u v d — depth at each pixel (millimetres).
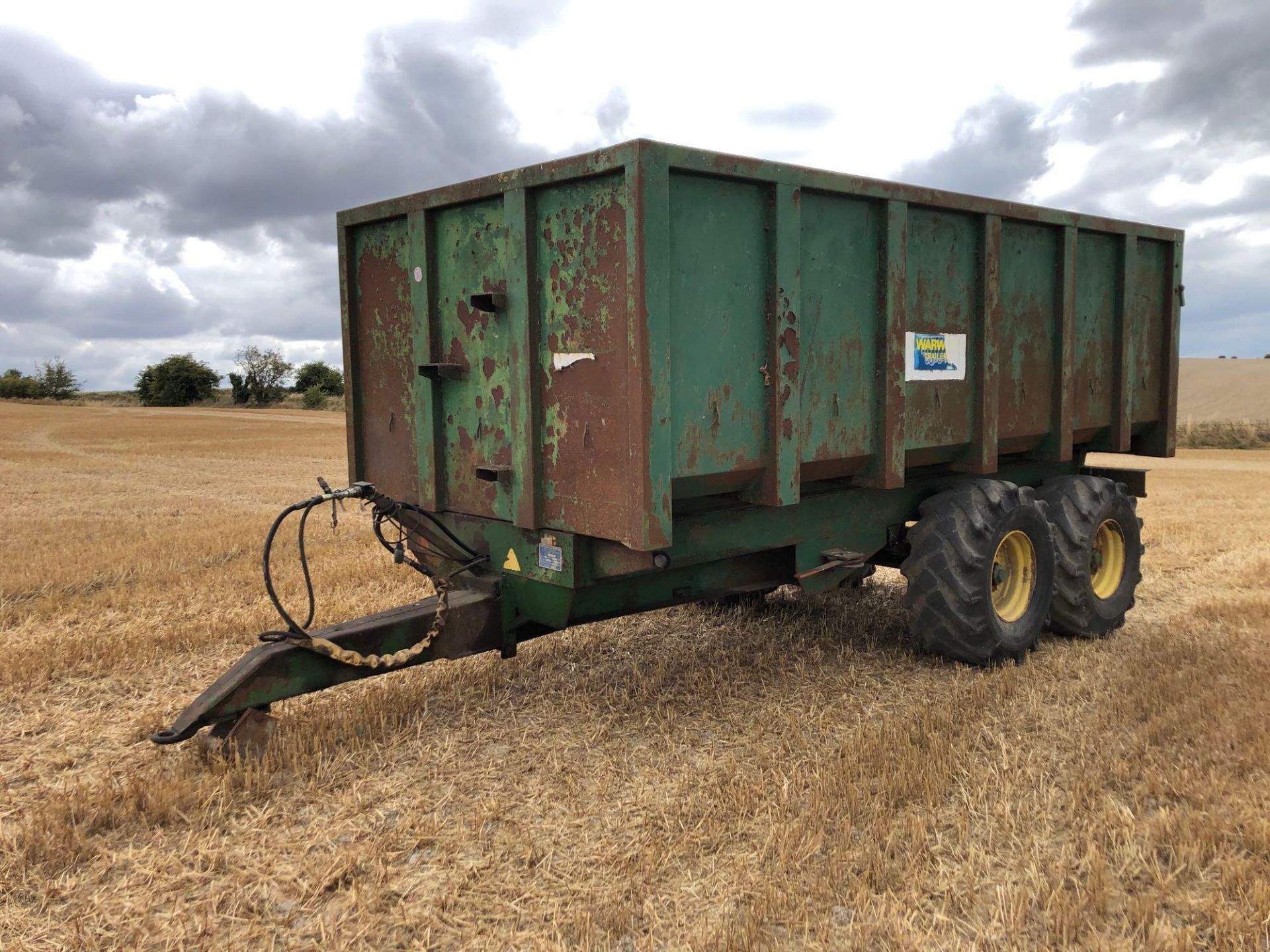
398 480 5367
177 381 99375
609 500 4039
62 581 8680
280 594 7898
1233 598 7770
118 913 3164
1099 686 5246
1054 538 6219
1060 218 6133
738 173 4133
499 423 4613
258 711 4281
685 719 4840
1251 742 4316
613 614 4840
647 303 3768
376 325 5391
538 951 2896
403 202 4945
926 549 5523
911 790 3871
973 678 5484
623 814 3777
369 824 3723
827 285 4770
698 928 2994
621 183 3811
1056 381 6367
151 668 5871
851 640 6383
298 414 68125
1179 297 7449
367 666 4457
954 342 5582
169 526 12352
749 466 4445
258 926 3072
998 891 3109
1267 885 3127
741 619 6922
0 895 3271
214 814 3793
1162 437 7539
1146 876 3297
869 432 5105
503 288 4461
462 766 4270
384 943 2988
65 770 4324
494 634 4895
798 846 3428
